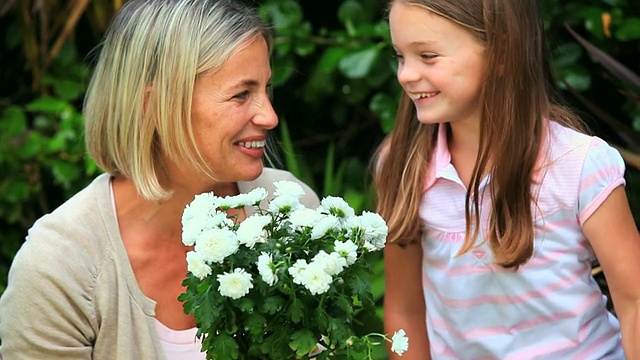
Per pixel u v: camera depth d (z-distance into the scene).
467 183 3.14
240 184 3.27
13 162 5.17
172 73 2.86
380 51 4.87
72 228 2.98
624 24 4.37
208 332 2.50
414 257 3.37
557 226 2.99
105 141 3.05
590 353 3.05
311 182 5.33
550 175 2.98
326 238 2.52
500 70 2.96
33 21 5.32
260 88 2.96
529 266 3.01
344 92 5.16
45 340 2.94
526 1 3.01
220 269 2.46
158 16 2.90
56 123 5.31
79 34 5.63
